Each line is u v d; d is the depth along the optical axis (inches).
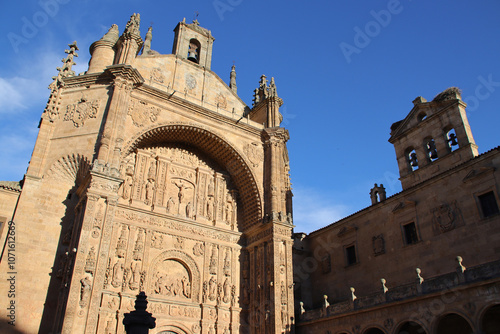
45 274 1047.6
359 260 1376.7
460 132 1305.4
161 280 1238.9
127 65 1254.3
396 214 1282.0
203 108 1438.2
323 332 1163.3
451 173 1136.2
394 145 1562.5
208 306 1277.1
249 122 1563.7
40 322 992.9
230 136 1486.2
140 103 1326.3
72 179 1186.6
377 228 1342.3
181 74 1513.3
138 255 1213.7
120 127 1193.4
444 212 1127.6
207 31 1791.3
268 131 1542.8
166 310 1202.6
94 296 943.0
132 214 1266.0
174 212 1363.2
